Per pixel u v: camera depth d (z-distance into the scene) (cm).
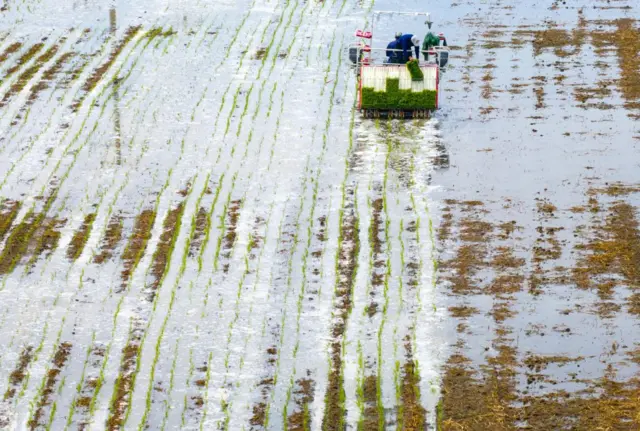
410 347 5772
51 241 6875
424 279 6384
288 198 7338
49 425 5200
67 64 9669
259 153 7981
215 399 5384
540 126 8312
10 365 5662
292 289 6325
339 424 5172
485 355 5681
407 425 5147
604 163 7706
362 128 8350
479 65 9438
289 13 10838
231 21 10650
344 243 6788
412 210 7144
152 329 5969
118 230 6994
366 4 11006
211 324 6009
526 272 6425
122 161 7900
